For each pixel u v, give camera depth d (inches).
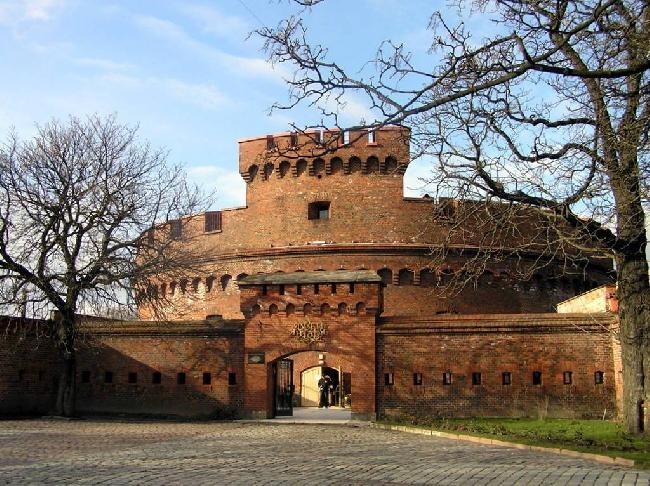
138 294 1488.7
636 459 695.1
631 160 836.0
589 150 832.9
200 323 1483.8
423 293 1817.2
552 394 1333.7
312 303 1421.0
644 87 751.1
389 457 756.0
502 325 1360.7
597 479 576.7
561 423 1185.4
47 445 869.8
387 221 1839.3
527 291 1886.1
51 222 1401.3
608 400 1318.9
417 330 1382.9
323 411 1738.4
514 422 1223.5
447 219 990.4
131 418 1450.5
